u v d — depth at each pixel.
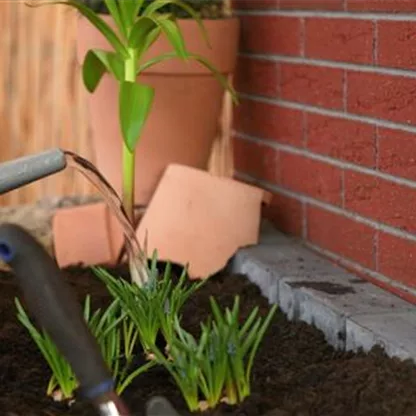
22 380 3.41
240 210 4.61
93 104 4.94
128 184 4.56
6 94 5.65
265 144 4.98
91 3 4.95
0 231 2.54
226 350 3.16
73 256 4.79
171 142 4.91
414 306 3.78
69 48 5.65
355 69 4.14
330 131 4.37
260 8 4.92
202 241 4.57
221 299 4.19
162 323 3.49
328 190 4.41
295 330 3.84
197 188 4.62
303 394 3.21
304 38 4.53
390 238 3.96
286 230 4.82
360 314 3.68
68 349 2.54
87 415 3.09
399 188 3.89
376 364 3.34
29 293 2.55
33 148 5.70
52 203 5.54
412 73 3.77
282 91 4.77
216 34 4.82
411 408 3.05
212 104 4.95
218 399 3.18
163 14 4.73
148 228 4.63
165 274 3.73
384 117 3.96
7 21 5.61
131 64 4.53
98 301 4.16
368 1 4.00
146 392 3.29
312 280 4.11
